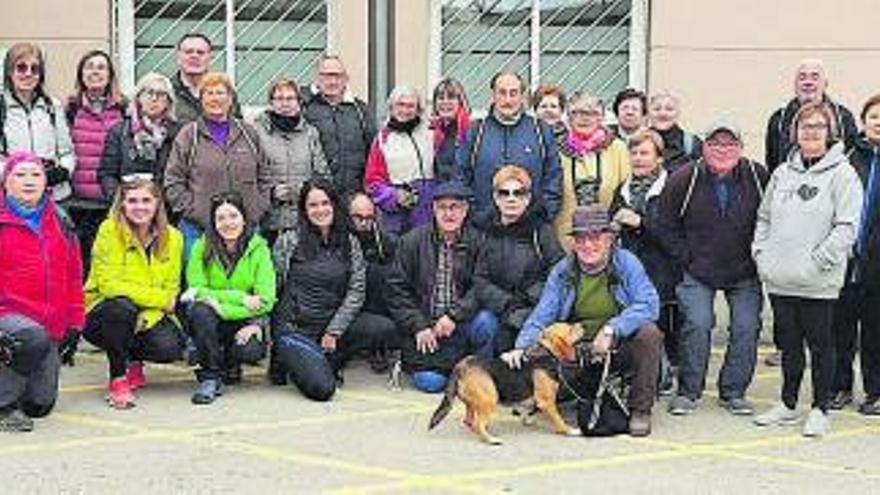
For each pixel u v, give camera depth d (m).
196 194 7.96
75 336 7.26
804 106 7.81
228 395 7.69
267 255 7.75
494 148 8.00
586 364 6.84
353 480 6.01
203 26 12.10
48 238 6.92
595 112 8.06
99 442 6.62
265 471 6.14
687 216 7.37
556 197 7.96
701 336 7.30
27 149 8.16
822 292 6.83
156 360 7.55
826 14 11.51
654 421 7.20
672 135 8.23
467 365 6.73
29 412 7.06
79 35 11.62
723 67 11.70
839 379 7.56
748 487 5.98
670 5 11.74
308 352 7.61
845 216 6.76
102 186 8.36
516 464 6.30
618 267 6.97
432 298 7.80
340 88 8.61
